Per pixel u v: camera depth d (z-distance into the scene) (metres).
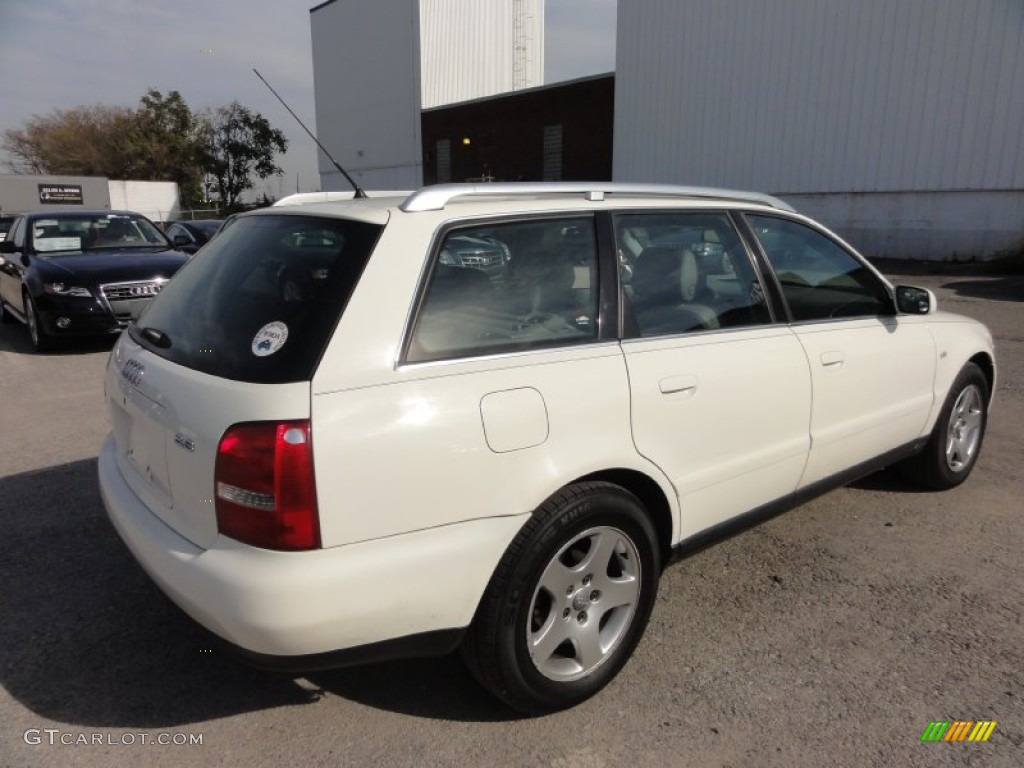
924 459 4.33
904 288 3.93
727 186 20.73
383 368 2.21
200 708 2.65
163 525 2.41
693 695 2.70
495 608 2.36
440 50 34.28
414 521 2.21
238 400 2.14
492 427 2.31
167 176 59.41
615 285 2.77
